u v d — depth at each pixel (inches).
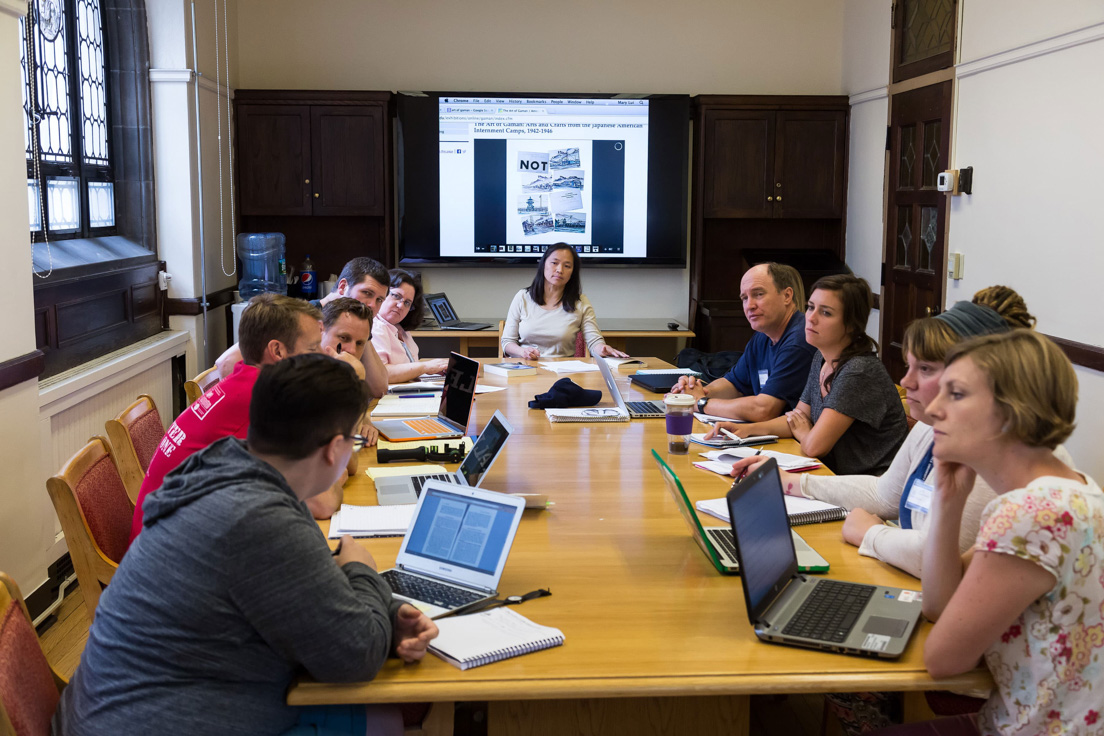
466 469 89.8
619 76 259.4
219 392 87.8
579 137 254.7
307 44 253.4
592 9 256.7
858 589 71.6
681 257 260.2
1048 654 57.1
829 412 112.7
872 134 242.8
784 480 96.7
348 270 158.9
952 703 75.1
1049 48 168.4
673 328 251.6
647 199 257.8
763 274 137.9
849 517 85.7
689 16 258.4
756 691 59.4
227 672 57.4
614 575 76.4
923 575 66.3
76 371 160.1
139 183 210.5
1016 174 181.0
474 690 58.5
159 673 56.9
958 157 202.2
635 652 63.0
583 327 206.1
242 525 56.6
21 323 125.1
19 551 125.3
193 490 58.9
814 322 116.0
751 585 64.7
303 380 60.4
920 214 220.7
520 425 131.3
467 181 254.7
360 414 63.1
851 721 85.2
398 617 63.6
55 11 177.6
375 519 87.4
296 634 56.5
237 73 251.3
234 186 246.5
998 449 59.5
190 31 212.1
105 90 205.0
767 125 251.9
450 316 250.4
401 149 251.9
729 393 153.3
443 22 255.0
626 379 167.6
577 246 258.7
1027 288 178.2
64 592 142.9
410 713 71.6
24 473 126.4
